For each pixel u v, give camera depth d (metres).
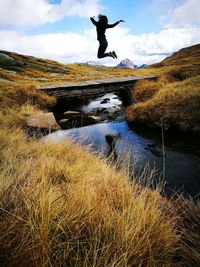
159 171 7.28
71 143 7.57
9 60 47.75
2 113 13.47
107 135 11.74
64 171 4.81
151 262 2.56
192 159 8.00
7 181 3.31
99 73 53.47
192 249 2.89
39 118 13.54
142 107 13.87
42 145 6.78
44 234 2.29
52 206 2.83
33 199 2.93
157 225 3.06
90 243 2.51
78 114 17.48
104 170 5.25
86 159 6.04
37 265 2.06
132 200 3.54
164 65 66.38
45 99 18.20
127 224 2.76
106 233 2.63
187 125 10.56
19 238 2.33
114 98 24.80
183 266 2.80
